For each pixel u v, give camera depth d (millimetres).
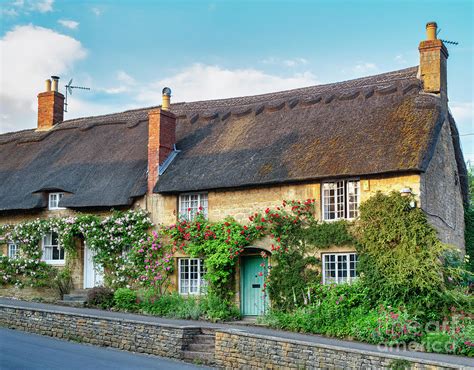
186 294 19562
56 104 28172
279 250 17812
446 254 17141
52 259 22922
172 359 14375
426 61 18703
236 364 13531
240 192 18906
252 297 18766
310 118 19891
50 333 16750
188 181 19562
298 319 16047
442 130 18906
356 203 17219
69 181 22281
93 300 19812
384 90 19141
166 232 19969
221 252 18531
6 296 23109
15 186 23859
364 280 16219
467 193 21312
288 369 12719
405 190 16141
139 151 22391
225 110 22516
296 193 17984
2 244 23875
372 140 17422
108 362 13594
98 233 21109
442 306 15312
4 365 12805
